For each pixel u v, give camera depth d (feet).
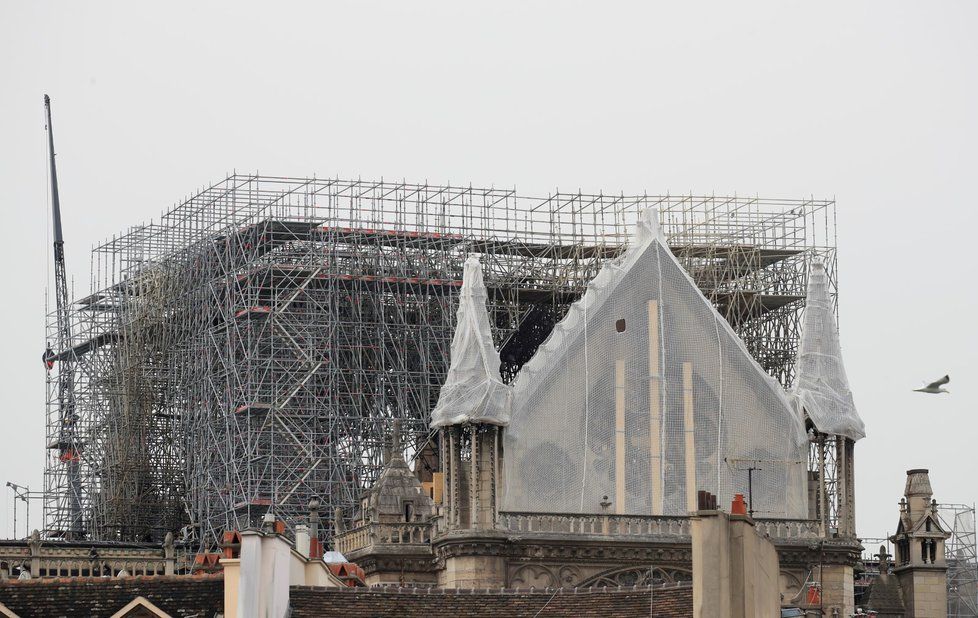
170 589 553.64
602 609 543.39
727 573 497.05
